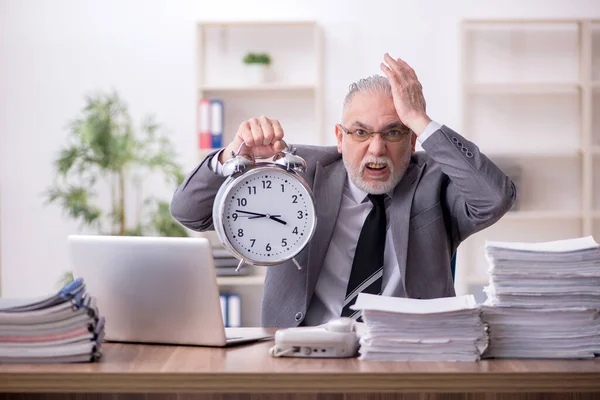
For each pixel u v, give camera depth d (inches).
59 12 200.8
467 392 62.1
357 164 87.3
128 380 62.2
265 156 80.5
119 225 198.4
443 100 201.3
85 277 74.7
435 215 89.3
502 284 67.4
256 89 196.7
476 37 202.7
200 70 195.8
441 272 88.7
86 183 200.8
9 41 201.2
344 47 201.5
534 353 67.2
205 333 72.3
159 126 192.1
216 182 84.9
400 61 86.3
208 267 70.4
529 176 204.5
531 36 202.7
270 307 88.4
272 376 61.7
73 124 190.2
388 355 65.9
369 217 89.4
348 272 90.0
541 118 203.6
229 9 201.9
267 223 73.1
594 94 203.9
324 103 201.8
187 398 66.3
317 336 67.1
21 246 202.8
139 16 201.2
